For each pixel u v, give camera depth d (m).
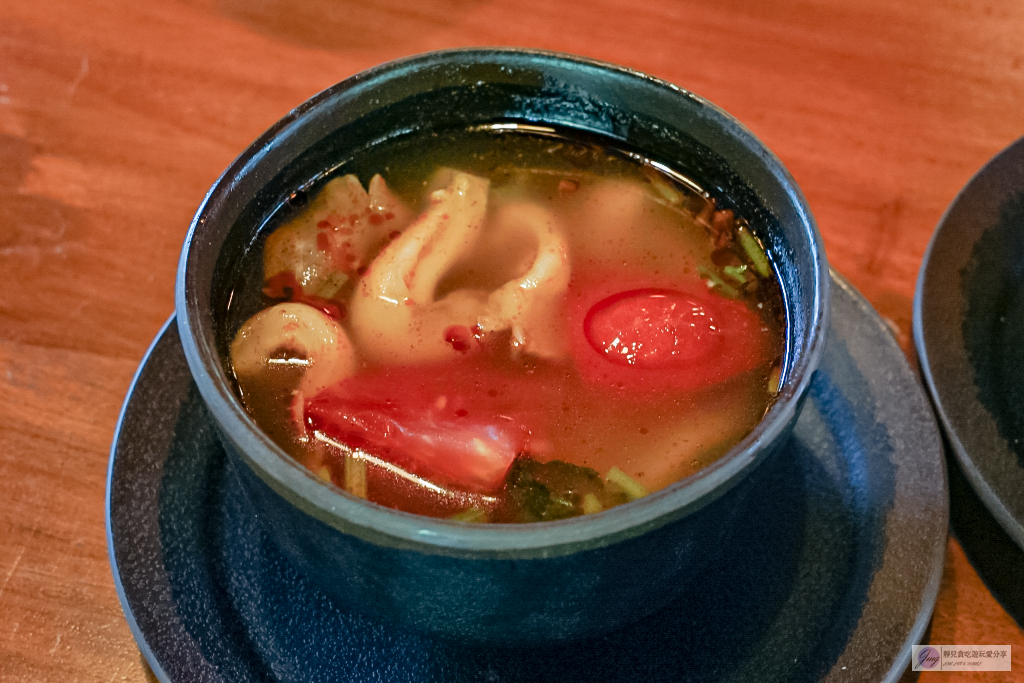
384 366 0.40
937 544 0.40
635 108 0.42
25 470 0.43
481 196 0.43
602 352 0.40
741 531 0.41
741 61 0.54
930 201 0.50
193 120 0.51
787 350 0.39
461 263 0.42
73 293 0.47
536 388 0.40
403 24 0.55
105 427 0.44
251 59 0.53
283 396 0.39
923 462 0.41
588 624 0.37
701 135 0.42
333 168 0.42
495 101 0.43
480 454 0.38
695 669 0.39
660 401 0.39
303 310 0.40
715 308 0.41
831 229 0.49
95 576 0.41
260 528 0.40
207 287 0.37
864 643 0.39
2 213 0.48
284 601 0.39
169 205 0.49
